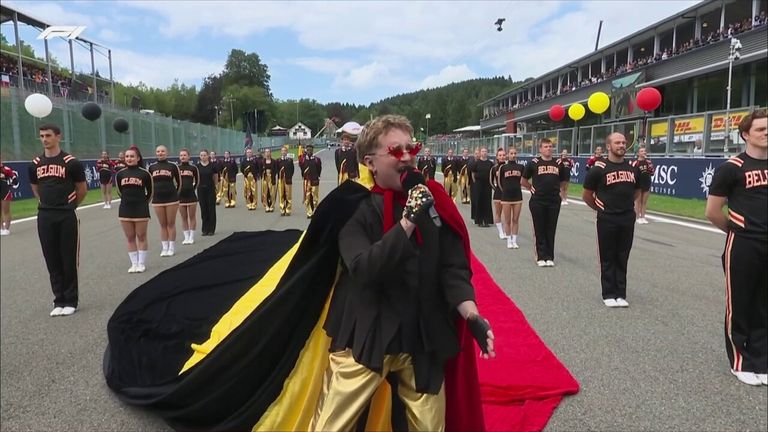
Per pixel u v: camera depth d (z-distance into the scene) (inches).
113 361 164.6
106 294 266.1
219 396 119.0
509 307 220.7
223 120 3976.4
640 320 213.6
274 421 106.7
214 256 274.7
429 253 84.3
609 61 1694.1
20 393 154.9
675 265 316.2
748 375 155.4
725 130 645.9
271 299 108.6
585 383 155.8
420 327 83.8
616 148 227.9
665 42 1405.0
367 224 86.5
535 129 2293.3
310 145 610.2
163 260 352.5
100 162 693.3
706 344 186.9
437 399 85.7
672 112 1323.8
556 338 193.2
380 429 92.9
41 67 1416.1
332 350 90.7
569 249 377.4
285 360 108.3
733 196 159.3
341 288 93.6
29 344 195.8
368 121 88.4
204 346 146.6
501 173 380.8
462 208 676.1
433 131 4495.6
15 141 758.5
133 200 309.7
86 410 144.1
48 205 229.0
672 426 131.8
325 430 86.6
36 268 331.9
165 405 132.3
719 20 1218.0
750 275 154.9
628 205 228.5
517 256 354.3
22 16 1185.4
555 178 315.0
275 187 658.2
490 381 147.7
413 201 77.5
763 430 129.6
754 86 1065.5
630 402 143.9
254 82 4785.9
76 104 948.0
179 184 370.9
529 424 131.0
